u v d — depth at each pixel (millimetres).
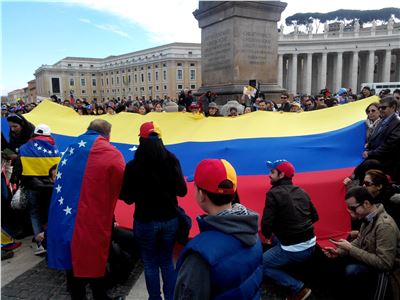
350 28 76000
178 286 1555
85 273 3006
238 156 4820
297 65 71500
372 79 66438
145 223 2992
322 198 4234
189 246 1573
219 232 1589
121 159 3158
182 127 6105
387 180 3447
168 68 87750
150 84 94000
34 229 4590
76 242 2982
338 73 67625
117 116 7137
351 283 3182
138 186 2938
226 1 10398
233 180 1708
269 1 10641
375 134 4520
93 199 3033
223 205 1722
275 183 3357
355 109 5480
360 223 3893
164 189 2971
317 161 4562
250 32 10625
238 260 1544
